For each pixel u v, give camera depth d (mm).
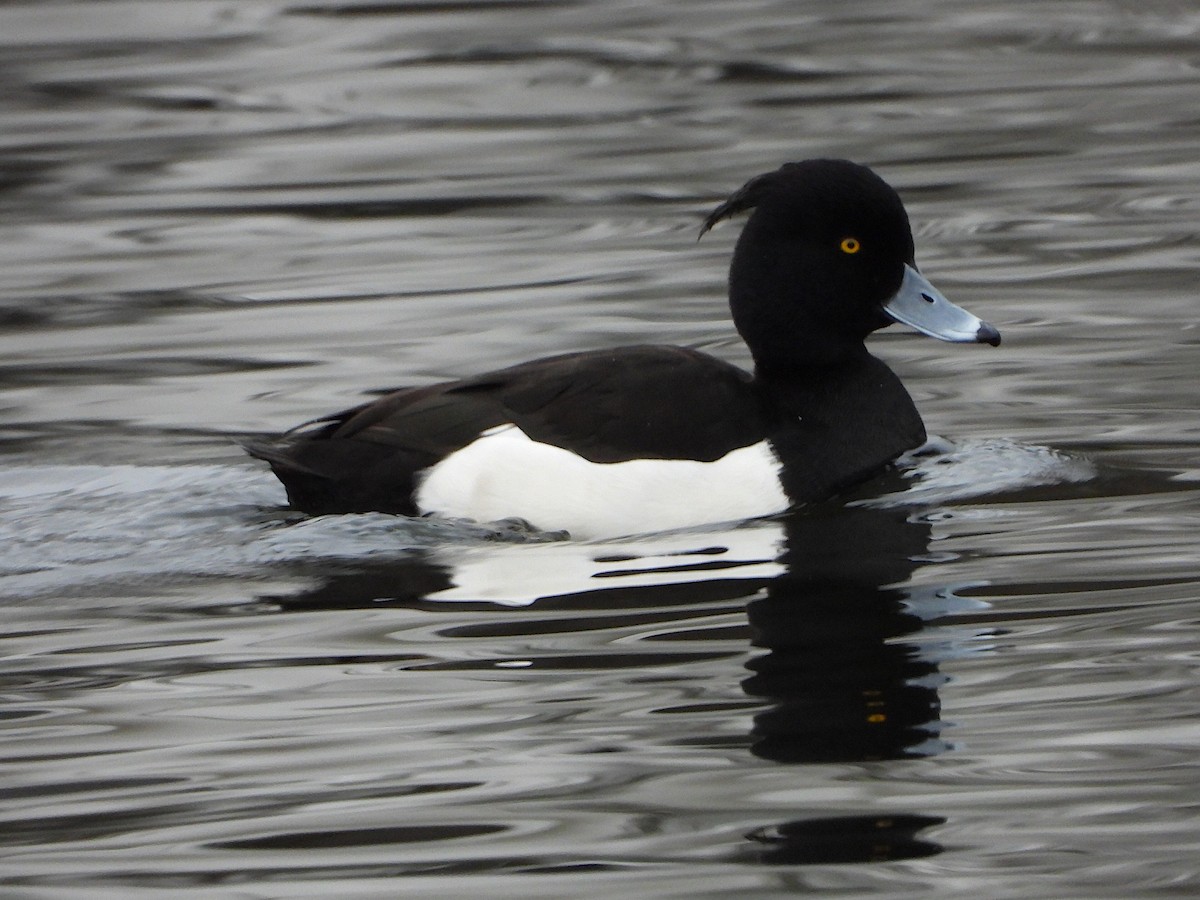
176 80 23484
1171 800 6539
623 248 16641
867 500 10438
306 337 14375
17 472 11359
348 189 18984
